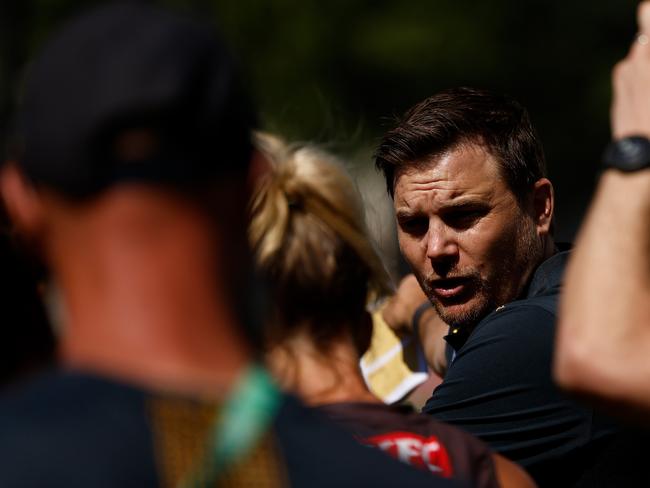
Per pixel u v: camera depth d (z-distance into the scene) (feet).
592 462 28.58
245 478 14.82
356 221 22.70
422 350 34.47
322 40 215.31
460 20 220.23
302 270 22.21
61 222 14.99
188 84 14.80
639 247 17.78
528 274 32.30
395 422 21.79
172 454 14.57
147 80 14.62
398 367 33.65
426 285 32.40
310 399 21.99
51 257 15.49
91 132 14.57
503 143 31.94
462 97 32.35
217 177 15.19
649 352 17.31
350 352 22.53
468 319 32.04
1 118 140.36
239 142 15.37
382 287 23.00
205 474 14.64
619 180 18.16
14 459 14.25
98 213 14.82
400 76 220.02
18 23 191.21
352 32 217.56
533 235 32.32
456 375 29.81
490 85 222.28
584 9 223.51
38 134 14.75
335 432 15.64
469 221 31.71
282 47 214.28
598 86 219.00
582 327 17.57
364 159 47.75
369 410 21.80
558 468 28.89
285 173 22.44
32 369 23.99
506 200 31.81
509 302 32.04
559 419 28.60
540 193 32.63
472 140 31.76
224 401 15.02
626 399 17.26
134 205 14.80
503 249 31.83
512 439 29.04
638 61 18.78
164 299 14.98
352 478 15.29
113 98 14.53
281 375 22.04
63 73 14.70
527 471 29.01
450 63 219.61
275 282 22.25
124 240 14.85
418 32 216.95
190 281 15.07
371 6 219.82
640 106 18.49
